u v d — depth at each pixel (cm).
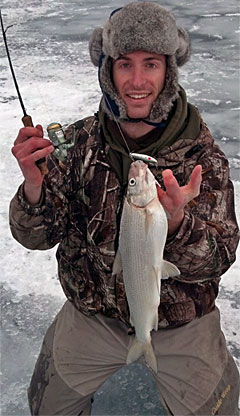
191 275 136
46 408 155
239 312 195
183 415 149
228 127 335
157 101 138
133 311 125
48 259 229
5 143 321
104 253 144
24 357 184
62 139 144
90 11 613
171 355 149
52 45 496
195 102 372
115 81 139
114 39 135
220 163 142
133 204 114
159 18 134
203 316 151
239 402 158
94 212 144
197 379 147
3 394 171
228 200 142
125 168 142
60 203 147
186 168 140
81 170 146
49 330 165
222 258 137
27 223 142
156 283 119
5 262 227
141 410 166
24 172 130
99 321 153
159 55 137
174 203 116
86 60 454
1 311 204
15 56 471
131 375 177
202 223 127
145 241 115
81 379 155
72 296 156
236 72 420
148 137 142
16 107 369
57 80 413
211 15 576
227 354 153
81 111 361
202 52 464
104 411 167
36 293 212
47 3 659
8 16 603
